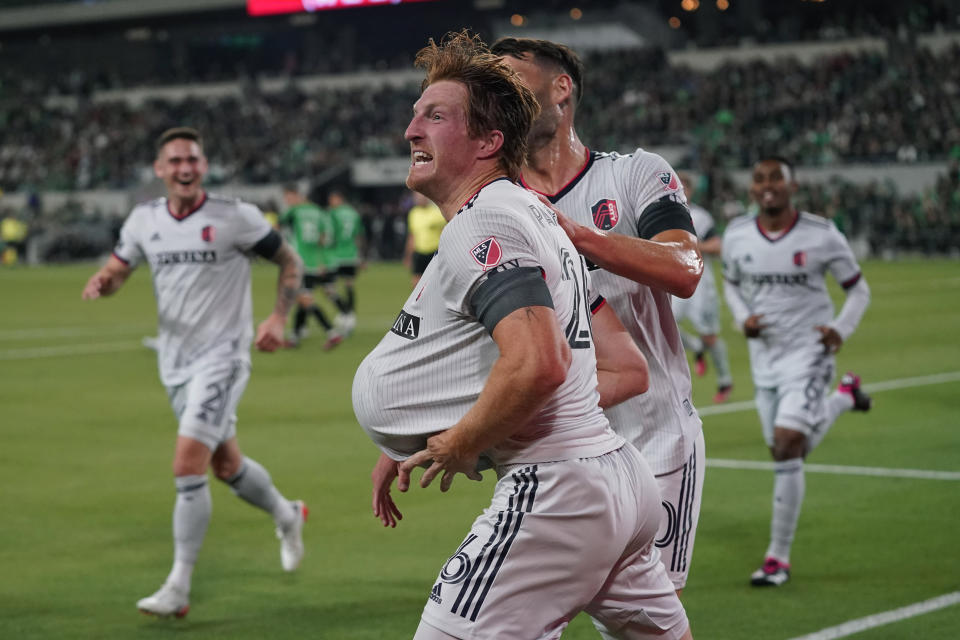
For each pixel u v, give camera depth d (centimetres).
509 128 413
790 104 6038
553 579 401
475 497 1130
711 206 5428
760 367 956
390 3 7462
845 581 838
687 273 471
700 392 1800
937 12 6397
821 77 6234
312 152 6906
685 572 544
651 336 532
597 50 7331
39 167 7456
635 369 488
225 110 7675
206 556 943
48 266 6178
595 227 521
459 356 405
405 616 781
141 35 8688
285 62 9106
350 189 6612
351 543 973
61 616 787
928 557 895
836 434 1416
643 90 6600
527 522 399
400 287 4181
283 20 8150
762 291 953
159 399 1792
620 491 411
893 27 6619
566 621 412
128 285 4647
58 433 1502
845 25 6912
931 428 1441
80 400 1784
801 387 920
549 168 532
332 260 2555
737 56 6744
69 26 8562
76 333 2827
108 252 6556
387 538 986
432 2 7481
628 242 461
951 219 5112
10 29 8694
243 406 1700
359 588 848
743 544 948
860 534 968
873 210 5281
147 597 832
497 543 400
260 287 4381
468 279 387
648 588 441
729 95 6244
